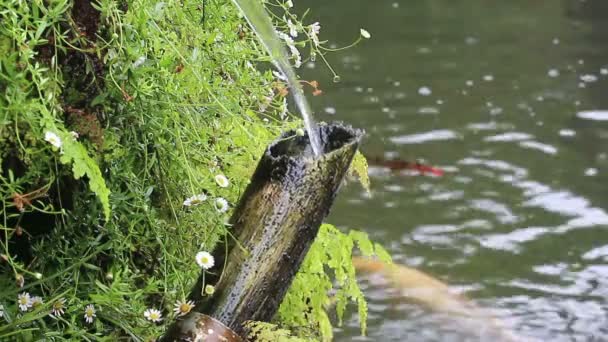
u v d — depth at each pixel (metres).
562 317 5.16
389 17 14.64
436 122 9.02
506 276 5.63
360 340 4.66
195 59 2.76
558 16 14.46
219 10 3.03
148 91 2.53
